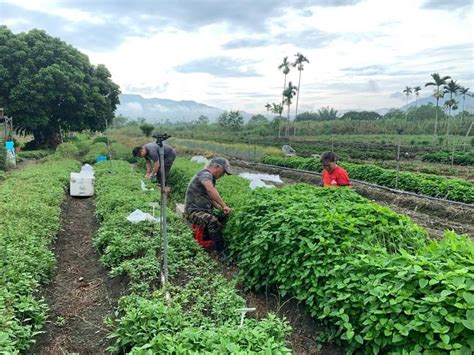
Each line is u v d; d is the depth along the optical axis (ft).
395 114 262.67
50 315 19.93
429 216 42.96
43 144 134.62
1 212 30.86
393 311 13.51
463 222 40.45
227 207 26.40
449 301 12.57
